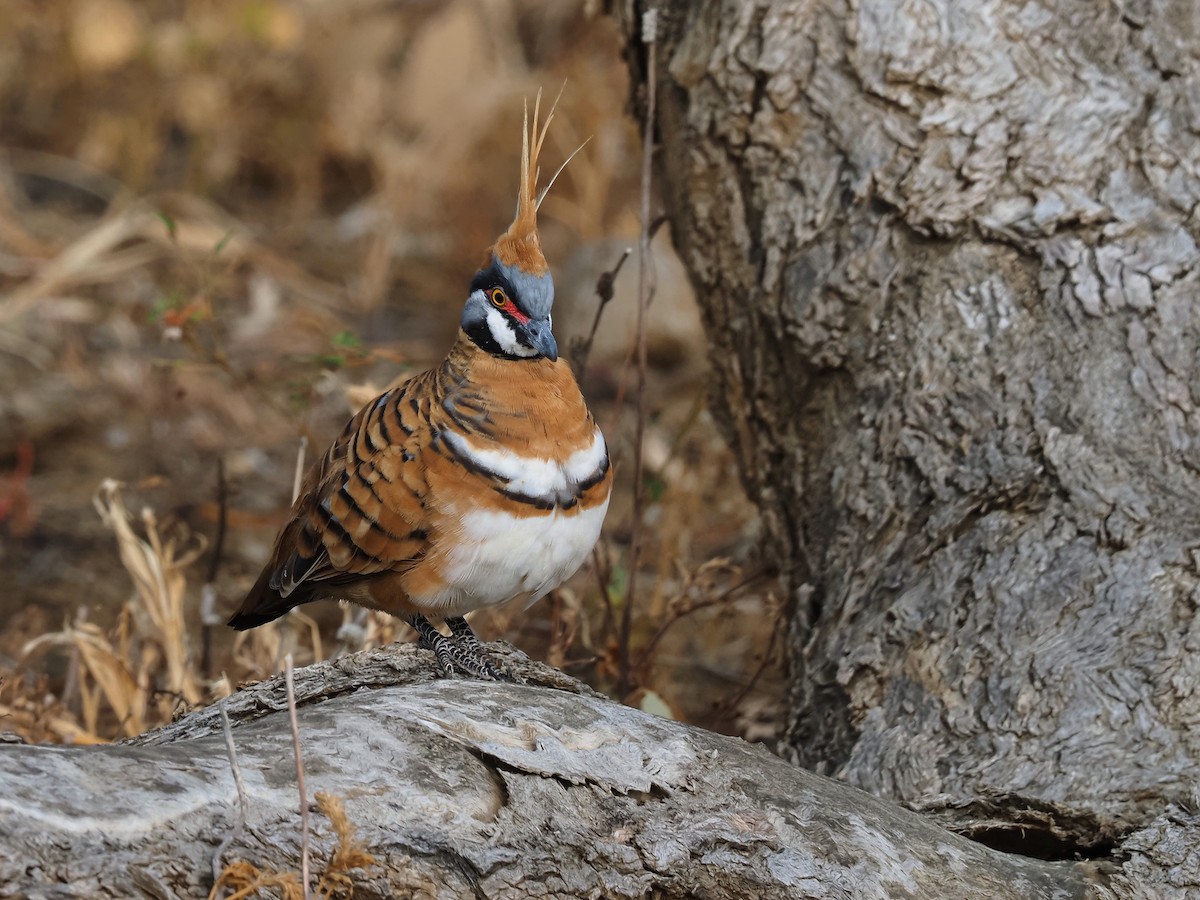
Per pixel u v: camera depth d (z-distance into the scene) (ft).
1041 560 29.40
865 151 33.47
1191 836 25.55
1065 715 27.73
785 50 33.99
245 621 32.09
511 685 25.40
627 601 36.11
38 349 62.18
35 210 71.46
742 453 38.06
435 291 68.74
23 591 48.49
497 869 21.54
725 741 25.26
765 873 22.95
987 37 32.81
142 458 56.85
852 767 28.91
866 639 30.45
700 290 37.60
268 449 57.62
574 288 63.41
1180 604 28.30
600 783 22.97
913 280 32.96
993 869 24.56
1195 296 30.96
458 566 27.63
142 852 19.47
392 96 76.43
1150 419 30.30
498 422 27.30
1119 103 32.30
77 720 38.60
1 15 74.13
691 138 36.06
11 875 18.51
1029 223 32.14
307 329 64.39
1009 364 31.58
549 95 72.54
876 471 32.37
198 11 75.00
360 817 21.13
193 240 67.10
